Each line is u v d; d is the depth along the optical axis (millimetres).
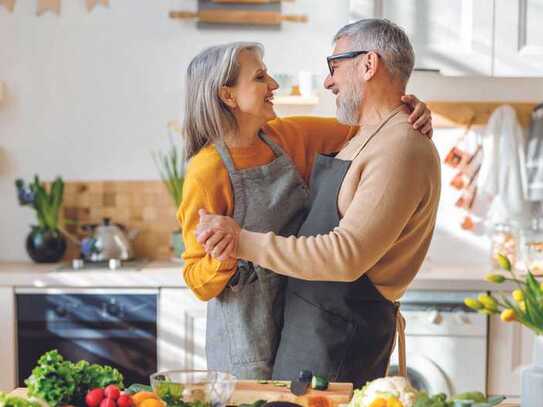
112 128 4535
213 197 2469
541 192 4375
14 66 4508
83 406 1831
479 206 4535
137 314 4008
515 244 4277
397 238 2373
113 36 4496
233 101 2475
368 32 2432
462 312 3912
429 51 4102
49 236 4363
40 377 1795
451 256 4555
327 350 2391
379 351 2455
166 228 4559
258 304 2531
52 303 4008
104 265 4242
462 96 4504
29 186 4375
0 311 4000
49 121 4531
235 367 2557
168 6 4484
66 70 4508
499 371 3934
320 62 4488
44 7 4488
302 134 2721
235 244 2283
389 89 2436
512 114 4434
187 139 2557
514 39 4086
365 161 2348
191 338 4008
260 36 4488
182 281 3990
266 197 2510
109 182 4547
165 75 4512
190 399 1726
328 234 2277
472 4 4074
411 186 2285
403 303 3924
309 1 4480
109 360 4023
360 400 1749
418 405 1660
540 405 1764
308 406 1879
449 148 4535
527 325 1709
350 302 2406
